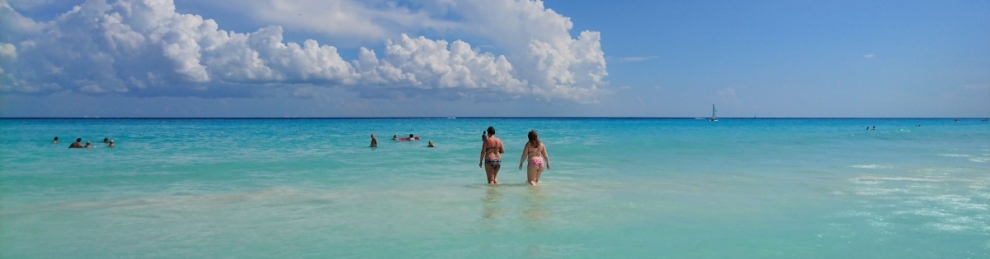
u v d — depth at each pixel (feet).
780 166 52.34
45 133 149.79
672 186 37.65
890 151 75.10
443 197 32.71
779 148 81.97
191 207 29.37
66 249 20.76
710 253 19.98
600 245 21.12
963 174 44.16
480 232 23.27
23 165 53.72
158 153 71.51
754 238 22.07
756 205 29.43
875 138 122.11
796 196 32.65
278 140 111.86
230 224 24.95
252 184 39.19
